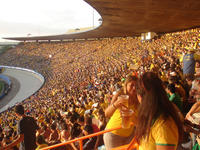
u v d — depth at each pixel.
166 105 1.70
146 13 26.67
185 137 3.60
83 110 10.47
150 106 1.71
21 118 4.44
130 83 2.47
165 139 1.60
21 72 74.69
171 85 4.44
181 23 36.69
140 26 42.38
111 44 65.56
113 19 33.00
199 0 18.75
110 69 29.14
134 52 40.47
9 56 88.62
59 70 58.59
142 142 1.80
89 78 31.06
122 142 2.63
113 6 23.05
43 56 79.12
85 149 4.87
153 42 46.31
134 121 2.23
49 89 38.81
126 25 40.91
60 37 87.81
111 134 2.63
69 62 63.38
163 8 23.02
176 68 9.48
